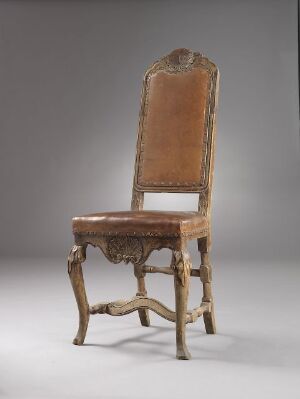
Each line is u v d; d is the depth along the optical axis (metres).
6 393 2.81
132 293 5.25
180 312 3.28
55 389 2.85
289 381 2.95
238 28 7.91
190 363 3.24
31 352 3.45
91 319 4.21
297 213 7.86
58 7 8.10
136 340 3.68
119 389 2.85
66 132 8.14
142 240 3.32
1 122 8.12
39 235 8.16
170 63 3.93
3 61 8.10
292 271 6.35
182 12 8.01
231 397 2.73
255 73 7.89
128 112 8.09
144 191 3.87
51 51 8.11
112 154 8.10
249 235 7.91
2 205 8.14
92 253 7.80
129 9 8.06
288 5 7.82
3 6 8.09
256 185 7.93
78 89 8.12
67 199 8.15
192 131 3.80
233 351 3.45
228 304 4.78
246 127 7.92
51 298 5.02
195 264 7.07
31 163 8.16
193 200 7.96
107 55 8.09
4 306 4.72
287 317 4.30
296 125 7.84
